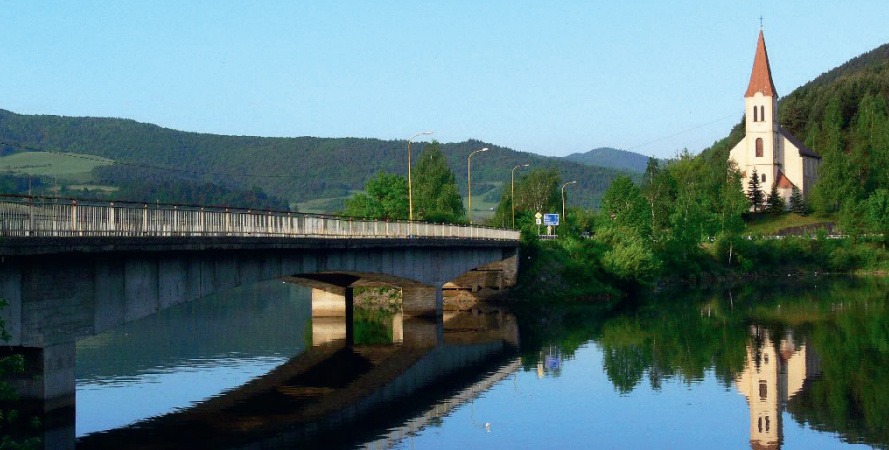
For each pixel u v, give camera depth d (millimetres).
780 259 151875
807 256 154125
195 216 42250
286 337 69000
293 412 43125
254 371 53781
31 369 33719
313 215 55094
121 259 37000
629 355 60938
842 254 152000
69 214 34406
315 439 38000
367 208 116875
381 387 49781
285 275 50969
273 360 57844
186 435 38031
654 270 113875
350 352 62281
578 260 110438
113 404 43688
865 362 56812
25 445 26828
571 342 67812
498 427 40719
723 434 39594
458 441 38156
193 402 44406
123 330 72000
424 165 158875
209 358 57875
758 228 187500
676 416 42906
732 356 59938
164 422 40094
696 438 39000
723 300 101500
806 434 39406
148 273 38562
